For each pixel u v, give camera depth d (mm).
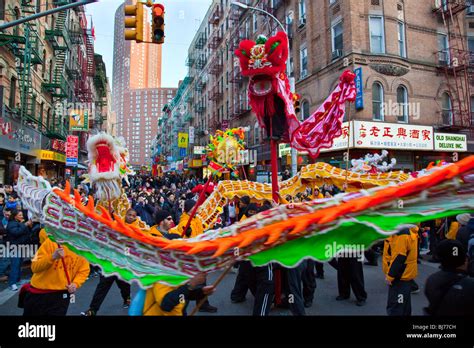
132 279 2383
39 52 20281
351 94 5547
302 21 20078
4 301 5980
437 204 1798
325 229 1949
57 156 22562
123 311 5387
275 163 5234
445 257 2713
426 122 17000
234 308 5551
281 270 5473
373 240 1920
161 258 2410
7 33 15430
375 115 16047
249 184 6969
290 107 5090
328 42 17734
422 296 6074
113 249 2457
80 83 33781
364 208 1828
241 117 28812
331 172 6801
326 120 5758
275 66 4605
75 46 31438
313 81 18703
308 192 10125
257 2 26172
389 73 16203
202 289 2678
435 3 17938
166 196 14695
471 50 18938
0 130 14000
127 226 2316
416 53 17188
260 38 4898
